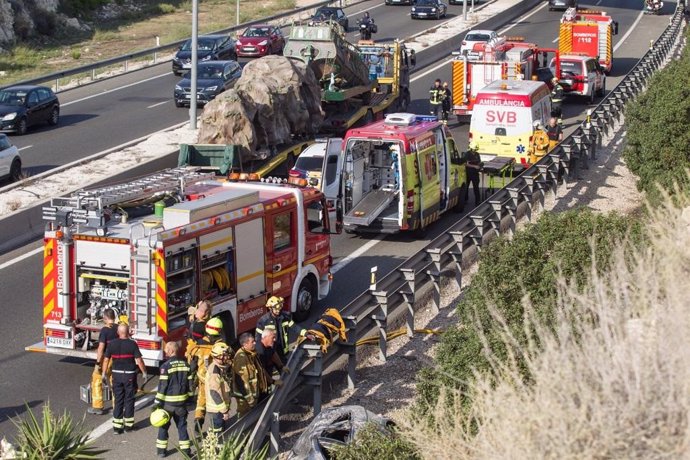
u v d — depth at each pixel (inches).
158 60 3934.5
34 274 1584.6
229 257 1181.1
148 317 1078.4
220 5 5610.2
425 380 933.8
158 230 1109.7
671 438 510.0
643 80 2982.3
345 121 2454.5
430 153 1790.1
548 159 1953.7
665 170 1892.2
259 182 1355.8
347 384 1162.0
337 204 1809.8
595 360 548.4
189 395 961.5
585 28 3555.6
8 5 4441.4
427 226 1856.5
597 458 513.3
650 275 629.6
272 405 965.8
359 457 805.2
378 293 1202.6
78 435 895.1
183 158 1870.1
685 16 4872.0
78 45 4488.2
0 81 3681.1
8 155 2127.2
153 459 971.9
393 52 2810.0
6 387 1141.7
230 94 1932.8
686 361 530.6
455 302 1411.2
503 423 556.1
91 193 1168.8
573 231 1057.5
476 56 2780.5
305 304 1346.0
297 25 2461.9
